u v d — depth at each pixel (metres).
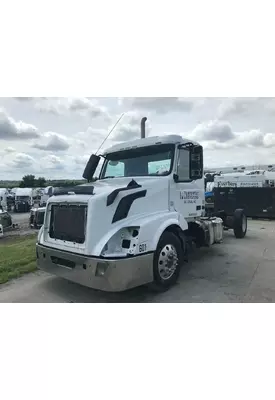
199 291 4.52
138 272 3.87
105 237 3.84
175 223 4.61
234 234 9.48
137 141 5.48
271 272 5.49
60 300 4.25
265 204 13.91
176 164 5.07
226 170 19.64
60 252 4.08
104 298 4.32
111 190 4.10
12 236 10.82
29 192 24.20
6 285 4.91
